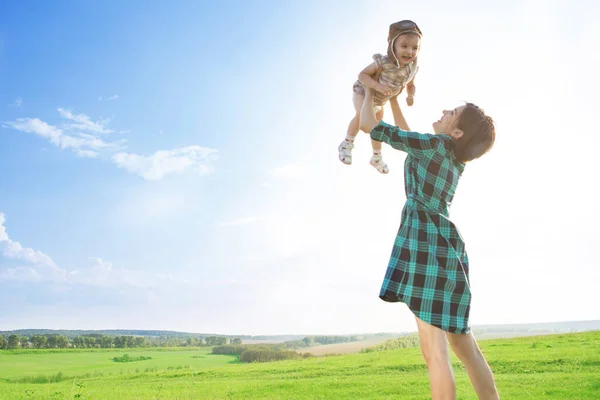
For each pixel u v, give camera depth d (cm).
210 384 1373
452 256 270
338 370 1584
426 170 279
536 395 848
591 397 813
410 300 266
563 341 1869
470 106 287
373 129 291
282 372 1700
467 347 272
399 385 1080
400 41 319
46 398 1128
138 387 1390
